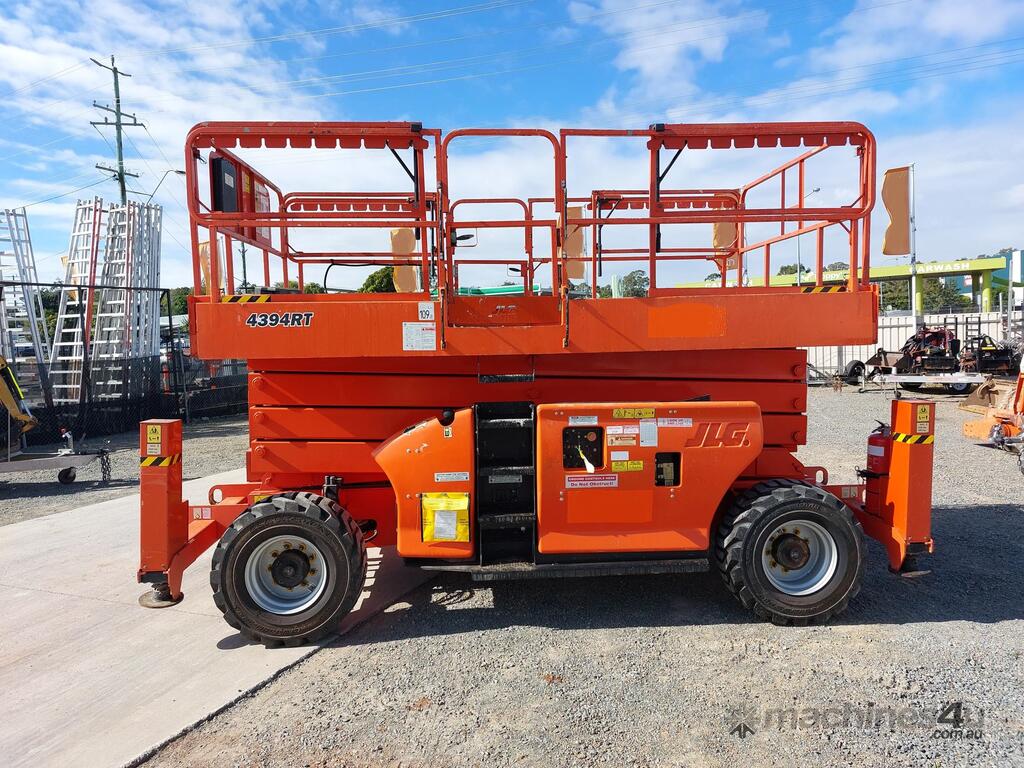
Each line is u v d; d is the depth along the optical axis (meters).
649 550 3.79
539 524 3.77
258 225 3.68
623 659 3.44
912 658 3.40
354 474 4.12
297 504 3.62
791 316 3.85
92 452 8.84
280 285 5.32
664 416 3.75
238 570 3.60
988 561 4.83
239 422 14.92
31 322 14.87
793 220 3.85
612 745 2.72
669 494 3.78
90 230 16.69
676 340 3.83
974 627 3.76
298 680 3.31
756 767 2.57
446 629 3.85
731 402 3.81
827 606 3.77
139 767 2.66
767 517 3.73
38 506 7.40
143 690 3.23
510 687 3.18
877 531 4.13
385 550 5.28
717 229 6.38
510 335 3.78
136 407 13.69
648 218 3.82
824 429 11.35
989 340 18.16
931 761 2.59
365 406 4.05
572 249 6.18
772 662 3.38
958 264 35.00
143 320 15.85
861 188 3.88
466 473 3.75
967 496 6.79
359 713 2.99
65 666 3.50
